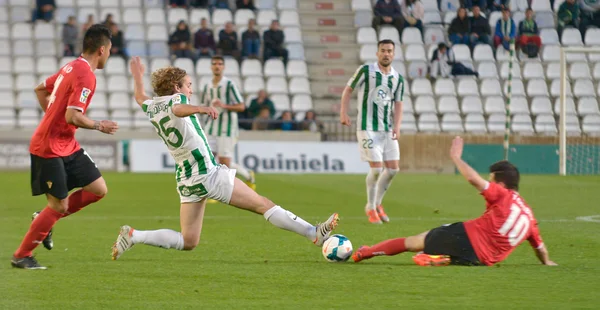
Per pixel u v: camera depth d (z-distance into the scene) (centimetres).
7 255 2205
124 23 7400
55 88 1939
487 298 1625
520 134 6788
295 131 6619
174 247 2044
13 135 6319
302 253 2277
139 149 6328
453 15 7781
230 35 7062
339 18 7781
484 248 1980
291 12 7669
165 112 1942
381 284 1769
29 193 4400
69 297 1620
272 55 7144
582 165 6662
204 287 1734
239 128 6619
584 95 7438
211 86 4297
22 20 7344
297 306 1545
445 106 7181
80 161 2002
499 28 7425
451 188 4934
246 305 1554
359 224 3114
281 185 5141
